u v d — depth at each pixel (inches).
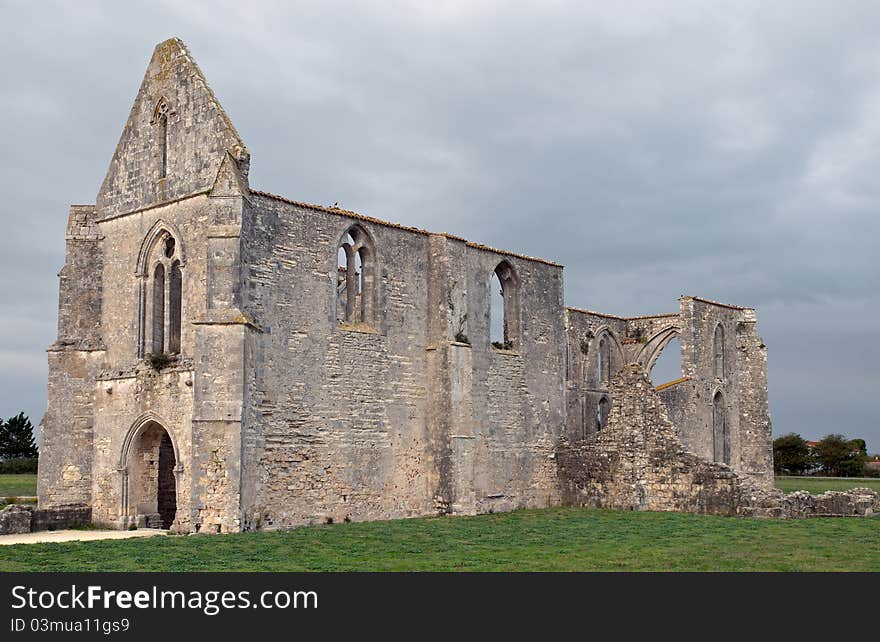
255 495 1120.2
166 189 1219.9
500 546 943.0
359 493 1268.5
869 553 893.2
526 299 1584.6
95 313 1288.1
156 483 1242.6
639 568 778.8
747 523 1228.5
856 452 3791.8
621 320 2025.1
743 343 2018.9
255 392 1128.8
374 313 1326.3
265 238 1175.0
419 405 1374.3
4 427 3661.4
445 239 1407.5
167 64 1254.3
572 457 1579.7
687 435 1788.9
